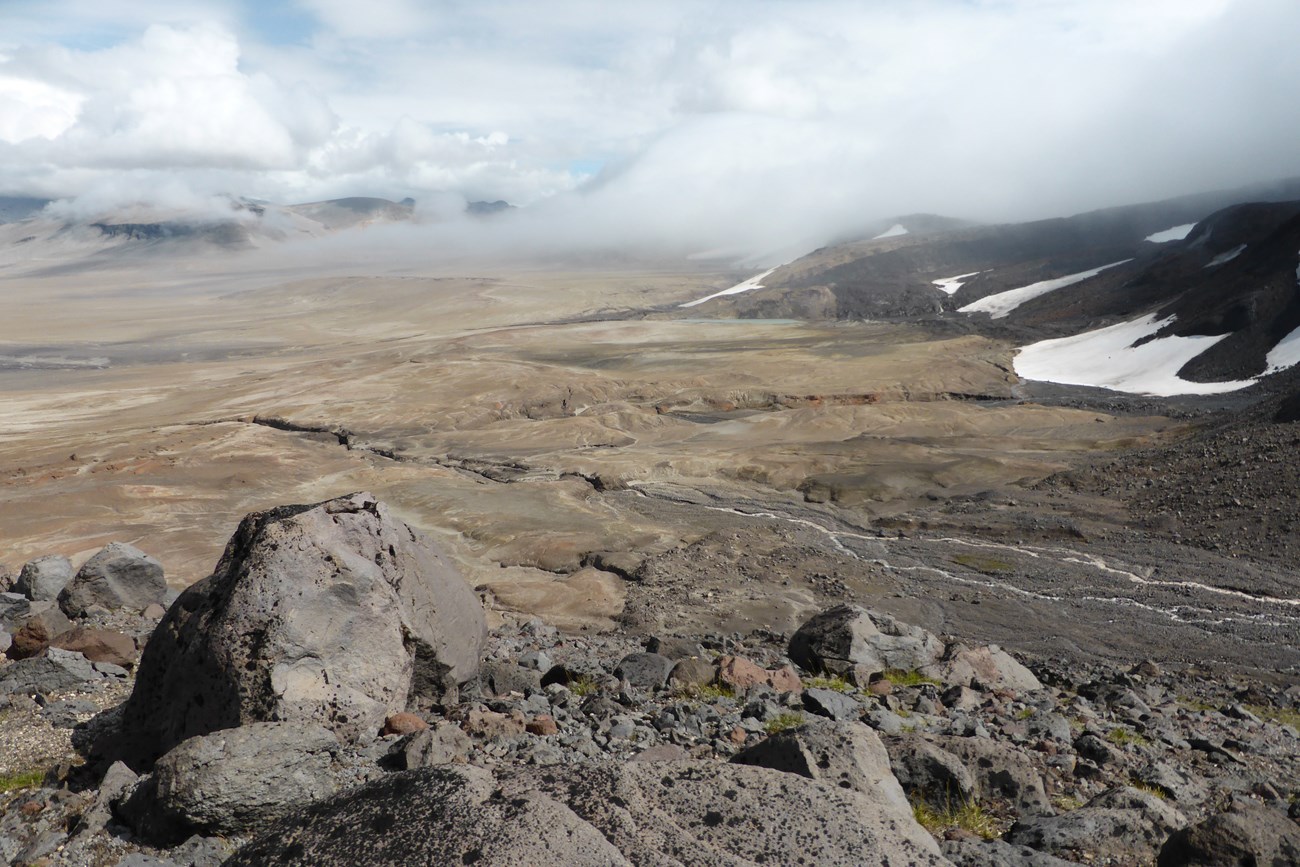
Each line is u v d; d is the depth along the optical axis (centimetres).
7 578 2456
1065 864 860
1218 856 841
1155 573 5353
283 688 1098
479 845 588
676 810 679
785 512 7681
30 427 13862
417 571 1353
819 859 634
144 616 2117
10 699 1419
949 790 1038
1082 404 12850
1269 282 14950
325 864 612
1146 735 1744
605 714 1398
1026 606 4819
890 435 11094
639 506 7975
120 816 940
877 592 5075
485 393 14538
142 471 9306
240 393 15925
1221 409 11256
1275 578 5025
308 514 1236
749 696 1603
